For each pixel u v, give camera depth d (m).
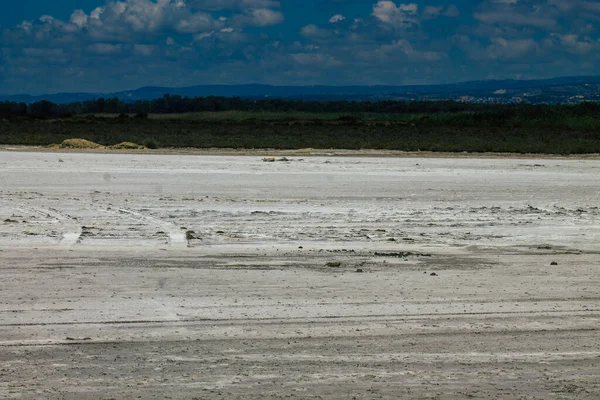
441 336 15.88
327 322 16.83
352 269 22.98
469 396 12.41
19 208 36.44
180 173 55.81
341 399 12.18
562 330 16.47
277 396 12.27
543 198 45.56
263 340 15.42
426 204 41.41
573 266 24.22
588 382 13.18
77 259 23.80
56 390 12.37
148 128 145.38
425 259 25.16
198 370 13.52
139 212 35.91
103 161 64.81
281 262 24.00
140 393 12.30
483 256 26.00
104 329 15.99
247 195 43.88
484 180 55.03
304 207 38.97
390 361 14.19
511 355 14.65
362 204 40.75
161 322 16.62
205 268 22.73
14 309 17.42
